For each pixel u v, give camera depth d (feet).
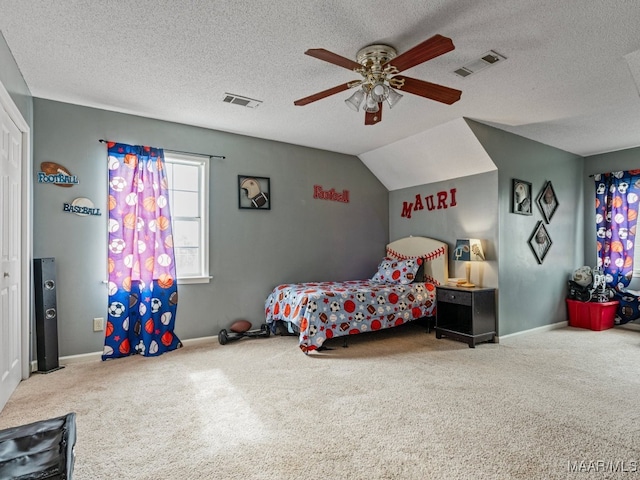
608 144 15.55
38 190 10.63
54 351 10.32
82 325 11.20
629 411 7.65
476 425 7.06
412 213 17.08
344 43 7.79
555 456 6.02
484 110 11.70
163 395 8.52
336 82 9.70
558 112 11.90
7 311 8.34
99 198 11.51
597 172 17.10
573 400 8.19
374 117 8.98
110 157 11.54
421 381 9.37
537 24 7.11
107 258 11.60
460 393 8.59
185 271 13.29
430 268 15.52
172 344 12.28
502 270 13.61
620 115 12.14
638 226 15.98
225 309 13.73
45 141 10.76
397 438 6.61
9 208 8.50
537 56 8.33
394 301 13.43
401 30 7.30
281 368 10.39
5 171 8.17
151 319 11.78
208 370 10.23
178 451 6.22
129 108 11.51
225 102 11.05
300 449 6.27
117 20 7.02
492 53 8.20
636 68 8.64
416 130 13.73
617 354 11.76
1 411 7.68
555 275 15.89
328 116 12.26
